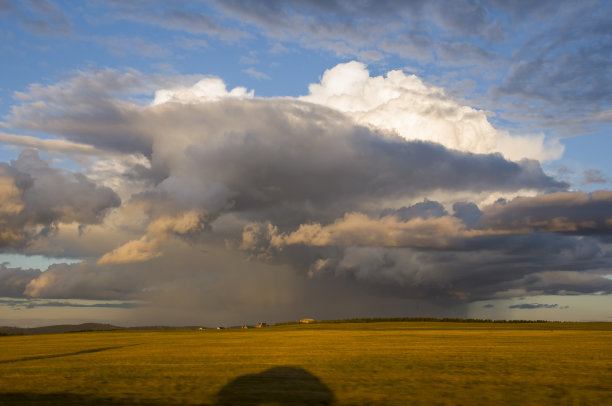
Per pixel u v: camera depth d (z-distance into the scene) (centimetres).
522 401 2834
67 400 2898
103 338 14262
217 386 3434
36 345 10569
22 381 3834
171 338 13362
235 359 5688
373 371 4303
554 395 3017
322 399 2903
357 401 2841
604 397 2952
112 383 3634
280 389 3278
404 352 6544
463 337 11106
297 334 14325
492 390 3209
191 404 2750
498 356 5734
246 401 2838
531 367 4525
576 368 4425
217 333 17700
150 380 3797
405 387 3350
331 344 8744
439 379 3744
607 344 8031
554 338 10306
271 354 6450
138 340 12300
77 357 6494
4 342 13062
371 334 13525
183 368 4691
